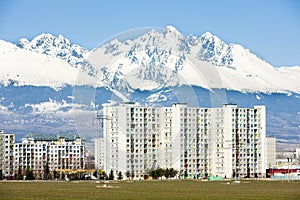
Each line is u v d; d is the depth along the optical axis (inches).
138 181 4458.7
